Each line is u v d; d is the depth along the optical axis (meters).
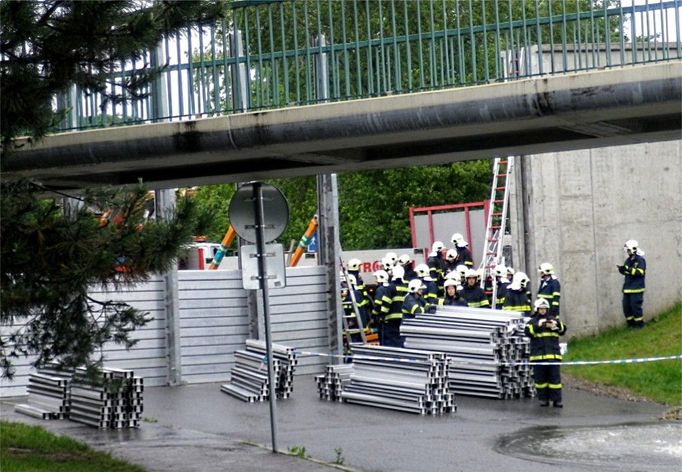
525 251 32.19
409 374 22.94
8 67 15.59
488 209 40.31
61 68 15.97
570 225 33.84
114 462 16.52
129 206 15.85
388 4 21.91
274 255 18.12
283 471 16.14
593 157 34.09
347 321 32.66
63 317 15.91
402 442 19.14
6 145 16.03
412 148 18.59
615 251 34.22
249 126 16.80
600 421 21.45
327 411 22.94
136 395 20.70
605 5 15.91
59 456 16.78
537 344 23.59
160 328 27.28
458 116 15.74
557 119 15.62
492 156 19.11
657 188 34.53
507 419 21.78
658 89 14.62
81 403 21.36
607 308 34.09
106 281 15.78
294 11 17.64
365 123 16.22
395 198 50.59
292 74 20.44
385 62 17.56
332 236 29.39
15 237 15.30
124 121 17.95
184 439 19.31
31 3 15.21
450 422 21.44
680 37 15.41
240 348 28.41
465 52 19.56
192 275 27.80
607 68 15.68
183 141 17.11
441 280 34.47
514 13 25.47
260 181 19.81
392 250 40.53
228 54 18.38
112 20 15.70
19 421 21.58
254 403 24.16
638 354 29.52
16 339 17.19
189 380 27.64
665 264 34.41
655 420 21.48
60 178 19.64
